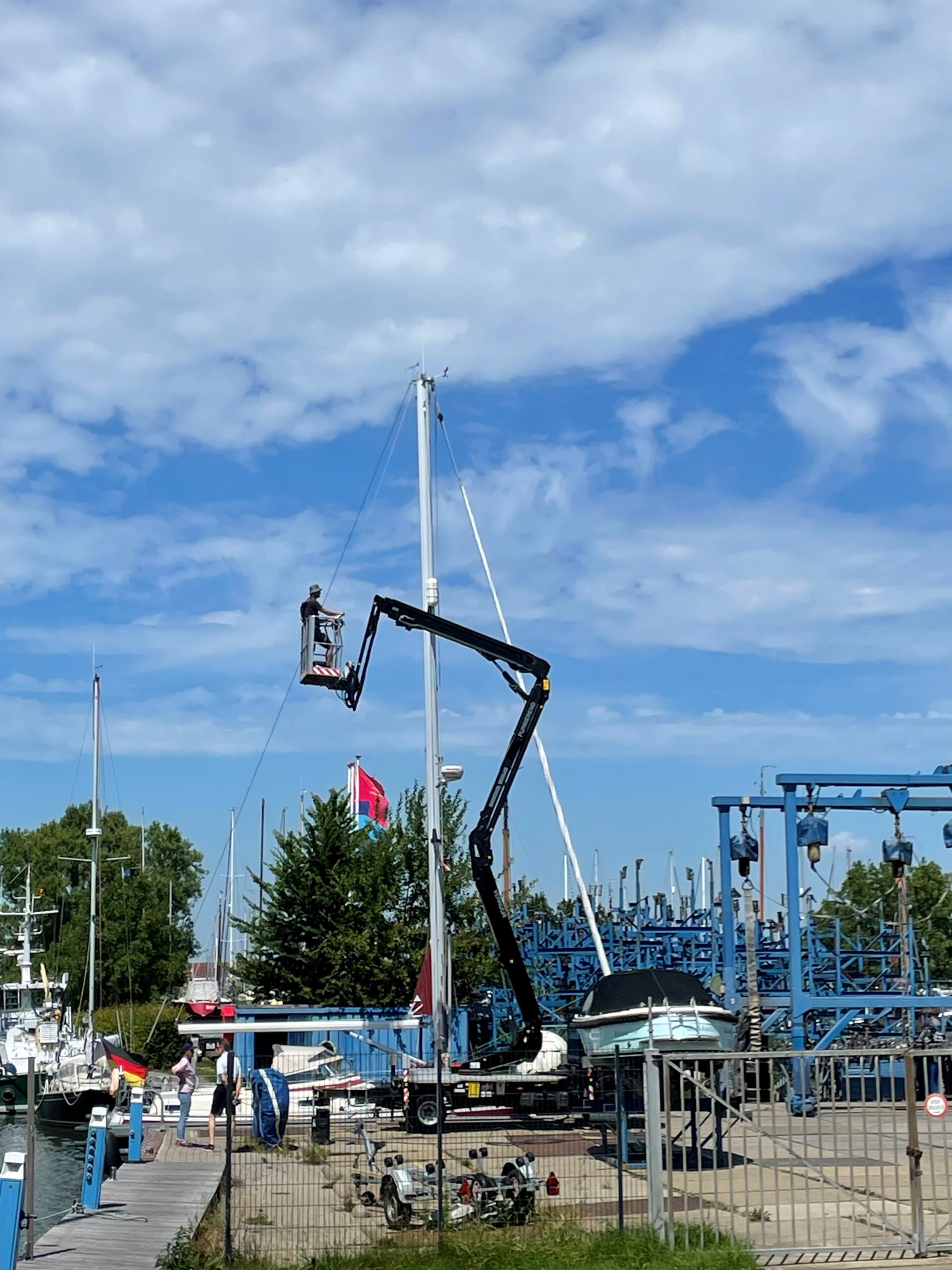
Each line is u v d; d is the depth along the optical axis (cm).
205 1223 1822
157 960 9975
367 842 4666
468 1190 1733
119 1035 5916
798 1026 3491
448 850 4647
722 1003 3669
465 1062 3012
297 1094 3325
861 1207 1891
